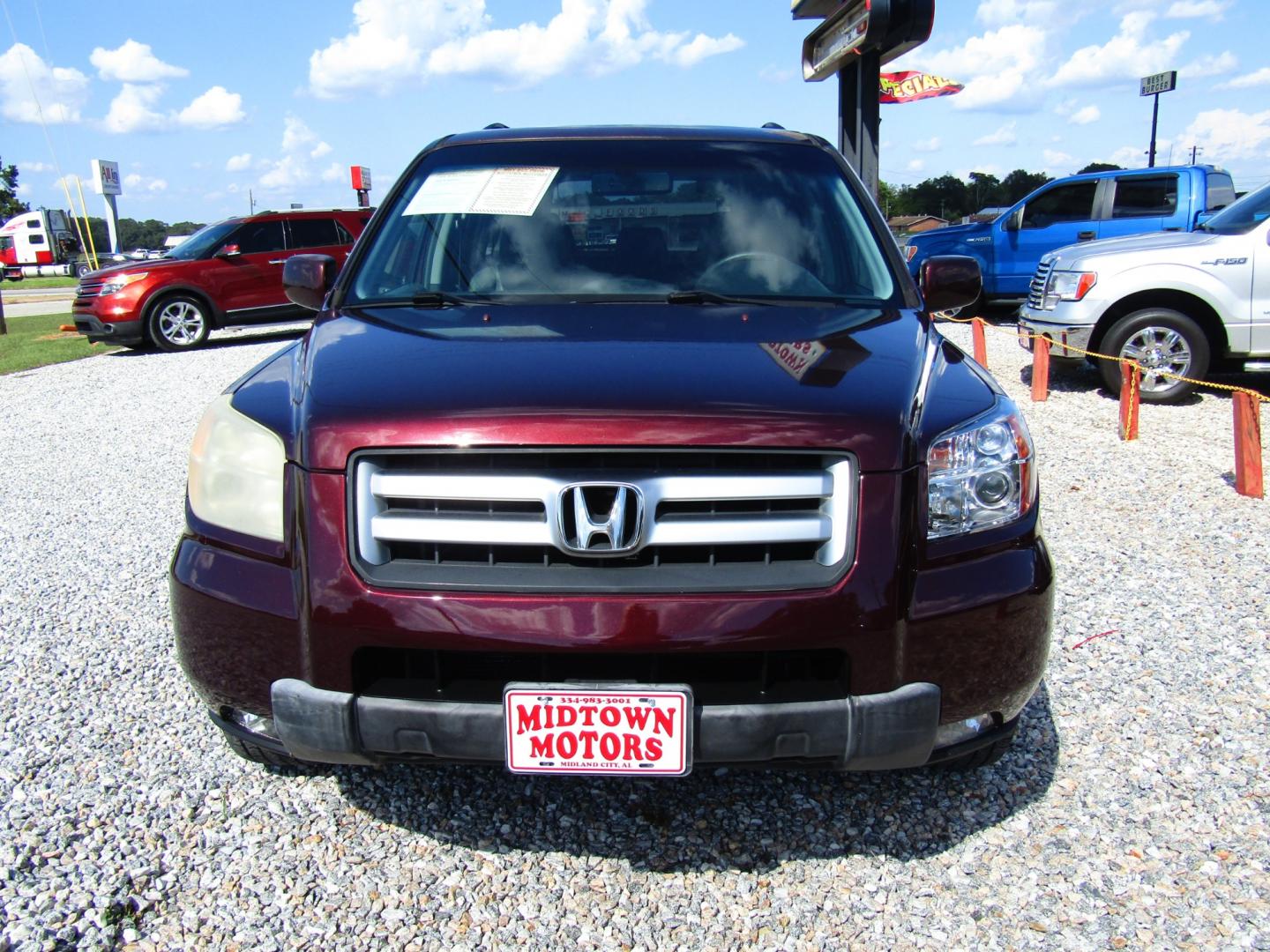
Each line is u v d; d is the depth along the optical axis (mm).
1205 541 4656
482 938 2145
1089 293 7984
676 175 3262
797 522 2039
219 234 13344
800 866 2375
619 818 2572
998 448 2238
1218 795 2627
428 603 2016
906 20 7328
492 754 2062
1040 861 2379
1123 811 2568
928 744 2117
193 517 2367
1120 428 6867
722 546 2045
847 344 2445
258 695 2203
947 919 2191
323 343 2586
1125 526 4902
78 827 2527
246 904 2250
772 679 2094
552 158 3354
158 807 2623
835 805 2617
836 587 2021
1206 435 6914
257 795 2678
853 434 2055
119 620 3910
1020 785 2691
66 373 11062
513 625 1989
